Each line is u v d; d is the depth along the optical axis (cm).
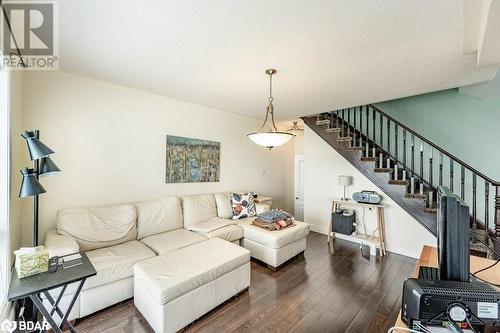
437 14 150
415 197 320
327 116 454
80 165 266
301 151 583
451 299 87
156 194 334
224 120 430
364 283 261
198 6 145
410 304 92
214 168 414
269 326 190
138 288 198
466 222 100
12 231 181
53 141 248
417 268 136
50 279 141
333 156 437
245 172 475
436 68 232
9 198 167
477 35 173
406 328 89
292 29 169
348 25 163
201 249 240
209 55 211
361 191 398
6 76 163
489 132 336
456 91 359
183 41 188
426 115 385
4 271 161
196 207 344
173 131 353
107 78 271
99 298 198
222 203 379
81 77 265
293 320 198
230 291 221
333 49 197
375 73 246
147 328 185
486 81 270
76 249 198
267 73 248
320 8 146
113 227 258
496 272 134
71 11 150
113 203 292
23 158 224
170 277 185
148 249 245
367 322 196
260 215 345
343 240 412
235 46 195
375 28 167
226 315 204
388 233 367
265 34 176
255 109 412
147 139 324
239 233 323
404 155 362
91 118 273
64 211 240
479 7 142
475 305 86
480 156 341
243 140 469
